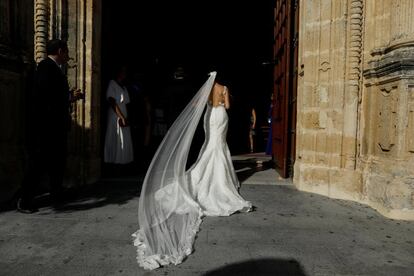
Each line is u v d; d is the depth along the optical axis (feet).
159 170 13.87
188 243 10.14
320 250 10.04
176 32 44.11
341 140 16.65
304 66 17.79
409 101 13.23
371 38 15.74
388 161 14.14
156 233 10.67
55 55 13.93
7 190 15.33
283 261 9.23
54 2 17.34
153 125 31.04
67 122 14.53
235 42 45.55
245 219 13.03
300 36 18.49
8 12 15.66
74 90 16.37
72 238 10.64
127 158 20.89
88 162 18.98
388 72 13.98
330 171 16.80
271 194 17.26
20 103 16.48
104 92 21.18
